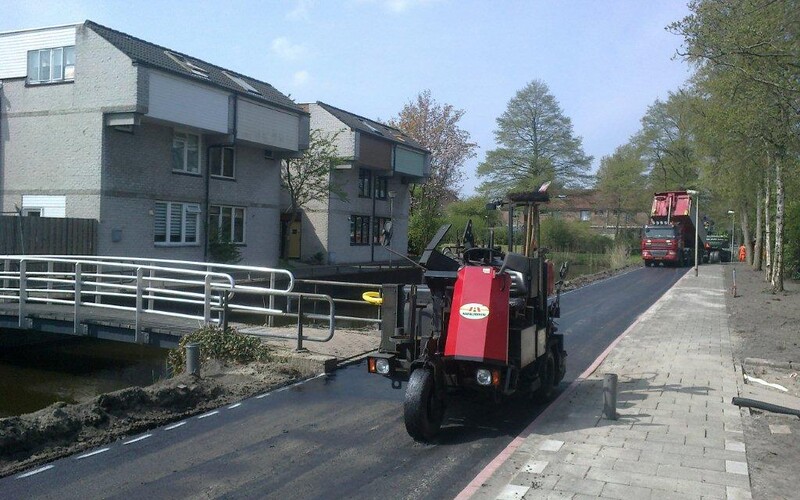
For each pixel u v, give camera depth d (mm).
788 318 17266
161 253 23406
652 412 8188
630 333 15039
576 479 5887
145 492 5836
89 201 21359
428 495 5785
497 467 6273
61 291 14281
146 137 22719
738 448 6750
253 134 26062
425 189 52938
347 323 17828
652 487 5688
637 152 60312
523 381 8430
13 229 18734
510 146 61562
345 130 33594
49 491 5852
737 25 12664
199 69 25031
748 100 14484
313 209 33906
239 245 27438
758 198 30125
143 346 14492
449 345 7273
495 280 7309
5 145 22750
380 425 7918
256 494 5793
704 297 23516
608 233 61562
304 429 7727
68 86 21688
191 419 8125
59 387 11883
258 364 10820
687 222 43719
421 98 55938
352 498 5715
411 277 33688
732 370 10812
